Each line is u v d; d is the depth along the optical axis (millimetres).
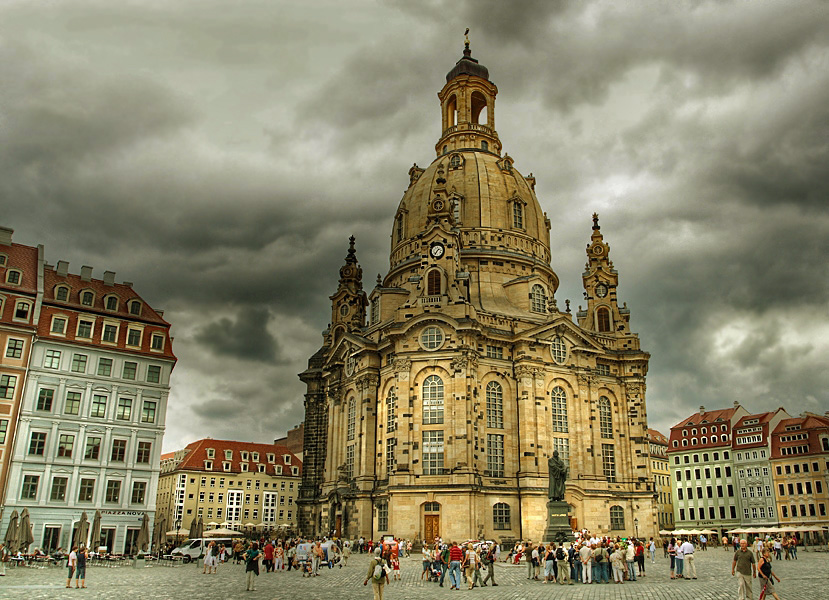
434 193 94500
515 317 91625
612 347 100625
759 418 135625
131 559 67438
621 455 94438
